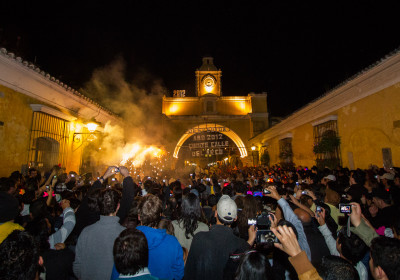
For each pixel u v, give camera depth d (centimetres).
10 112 744
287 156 1586
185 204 328
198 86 2753
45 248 271
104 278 253
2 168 718
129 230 196
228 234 249
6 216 245
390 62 746
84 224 350
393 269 149
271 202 492
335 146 1050
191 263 243
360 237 209
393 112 768
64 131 1009
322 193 528
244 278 152
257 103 2648
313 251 275
